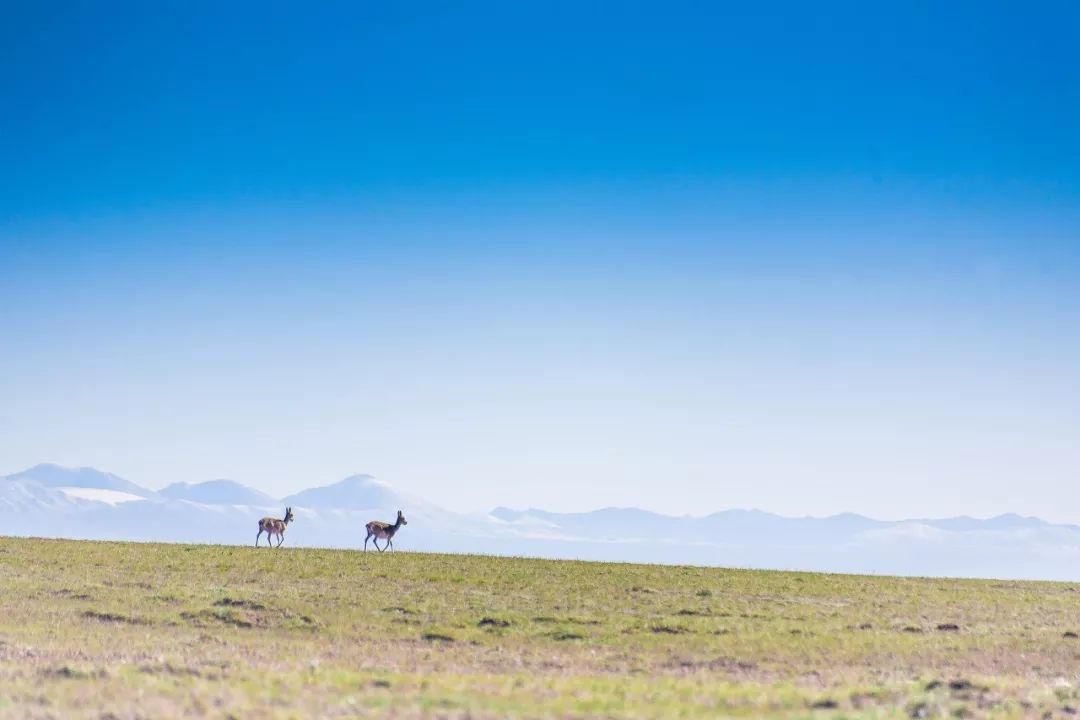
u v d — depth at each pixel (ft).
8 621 190.08
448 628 200.85
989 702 134.10
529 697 126.52
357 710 112.57
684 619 219.61
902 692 138.62
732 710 123.65
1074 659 189.57
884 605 251.19
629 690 135.64
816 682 153.58
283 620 204.44
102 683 126.21
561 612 224.33
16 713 106.32
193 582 248.93
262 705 113.80
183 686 125.80
